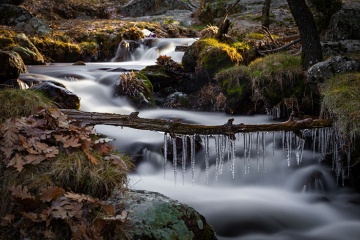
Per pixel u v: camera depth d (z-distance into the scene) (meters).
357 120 4.84
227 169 5.53
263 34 9.55
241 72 7.07
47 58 10.93
